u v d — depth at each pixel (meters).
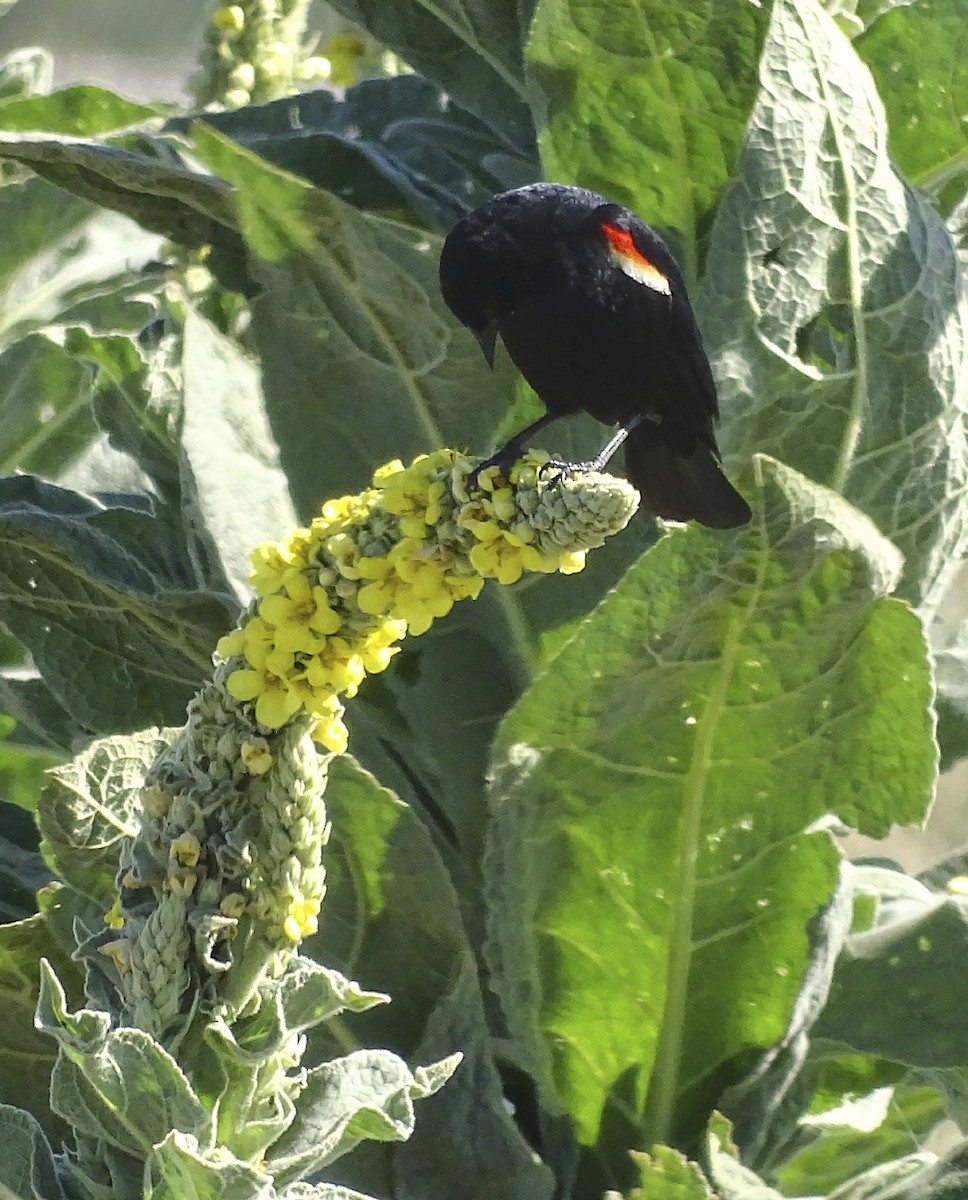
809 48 5.19
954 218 6.26
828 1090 5.84
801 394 5.20
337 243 5.34
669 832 4.86
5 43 13.01
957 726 6.33
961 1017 5.04
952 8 5.68
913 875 6.71
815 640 4.57
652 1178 4.37
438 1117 4.93
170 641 5.79
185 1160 3.43
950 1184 4.97
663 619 4.50
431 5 5.98
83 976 4.94
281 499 5.72
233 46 7.02
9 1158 4.37
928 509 5.41
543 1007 5.04
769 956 4.99
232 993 3.65
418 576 3.34
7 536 5.70
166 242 7.07
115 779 4.64
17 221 8.27
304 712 3.54
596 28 5.24
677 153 5.43
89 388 7.98
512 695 5.50
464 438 5.62
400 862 4.89
